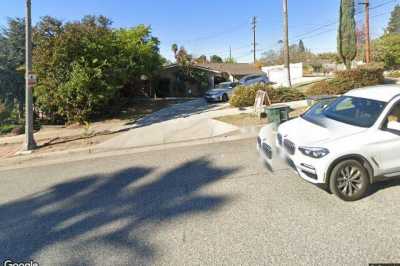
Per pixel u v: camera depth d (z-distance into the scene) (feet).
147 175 20.11
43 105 49.03
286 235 11.46
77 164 25.23
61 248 11.73
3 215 15.37
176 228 12.59
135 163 23.52
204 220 13.09
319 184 14.39
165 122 43.47
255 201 14.58
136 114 56.80
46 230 13.33
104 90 49.47
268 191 15.65
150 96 95.71
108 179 19.97
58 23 48.19
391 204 13.47
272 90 51.93
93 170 22.59
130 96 79.05
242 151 24.12
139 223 13.28
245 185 16.70
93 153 29.43
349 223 12.07
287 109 32.83
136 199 16.07
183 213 13.93
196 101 75.92
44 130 45.98
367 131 14.40
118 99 59.57
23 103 62.69
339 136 14.48
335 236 11.19
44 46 46.78
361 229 11.58
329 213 12.98
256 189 16.02
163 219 13.50
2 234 13.20
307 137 15.19
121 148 30.27
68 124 49.29
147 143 31.27
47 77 47.39
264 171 18.72
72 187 19.01
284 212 13.29
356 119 15.72
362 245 10.57
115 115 56.54
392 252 10.11
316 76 126.52
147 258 10.62
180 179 18.69
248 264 9.92
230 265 9.93
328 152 13.99
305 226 12.03
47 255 11.30
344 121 15.89
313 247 10.61
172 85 103.65
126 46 66.13
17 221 14.48
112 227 13.12
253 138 28.84
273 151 18.19
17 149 34.37
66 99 47.14
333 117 16.78
